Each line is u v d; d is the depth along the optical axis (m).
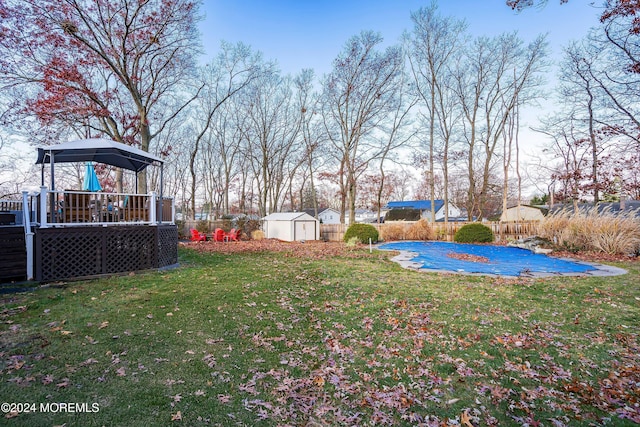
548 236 13.98
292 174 32.50
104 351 3.46
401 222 20.77
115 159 10.06
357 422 2.52
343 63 23.62
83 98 13.80
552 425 2.46
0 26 11.45
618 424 2.45
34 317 4.38
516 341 3.99
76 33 12.93
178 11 14.45
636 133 12.54
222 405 2.65
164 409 2.55
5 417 2.34
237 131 29.78
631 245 11.45
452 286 6.98
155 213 8.21
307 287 6.71
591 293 6.29
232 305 5.25
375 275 8.20
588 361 3.47
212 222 22.27
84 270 7.01
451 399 2.81
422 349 3.80
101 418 2.40
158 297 5.51
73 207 7.21
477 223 17.92
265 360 3.47
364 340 4.07
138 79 15.52
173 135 29.81
